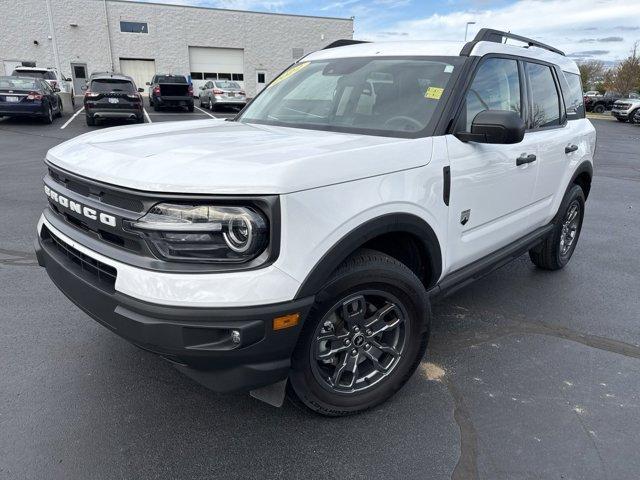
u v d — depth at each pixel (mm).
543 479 2271
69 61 35094
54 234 2559
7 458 2285
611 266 5113
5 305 3752
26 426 2498
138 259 2043
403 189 2439
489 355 3311
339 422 2611
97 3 34750
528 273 4848
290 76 3867
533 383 3010
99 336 3361
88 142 2652
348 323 2459
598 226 6750
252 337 2016
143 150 2344
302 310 2098
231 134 2861
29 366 3002
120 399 2736
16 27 33500
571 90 4590
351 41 4160
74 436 2445
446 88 2934
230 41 38656
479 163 2967
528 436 2545
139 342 2066
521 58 3645
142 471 2252
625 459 2402
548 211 4191
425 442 2480
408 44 3488
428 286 2896
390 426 2592
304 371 2352
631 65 40781
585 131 4672
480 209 3100
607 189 9500
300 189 2021
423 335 2746
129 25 35938
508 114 2629
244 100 24656
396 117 2949
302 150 2291
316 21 40344
